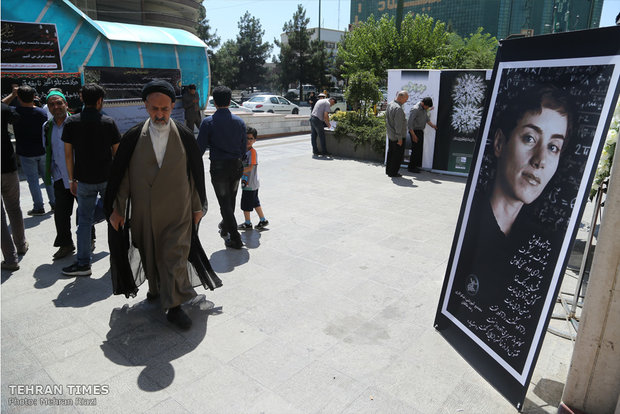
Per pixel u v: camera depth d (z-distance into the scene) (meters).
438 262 4.48
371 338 3.13
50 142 4.18
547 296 2.37
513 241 2.67
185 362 2.84
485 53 20.09
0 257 4.48
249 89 58.53
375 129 10.42
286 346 3.03
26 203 6.57
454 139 8.77
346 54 31.64
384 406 2.46
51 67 10.59
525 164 2.62
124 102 12.19
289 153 11.47
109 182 3.10
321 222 5.77
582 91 2.30
